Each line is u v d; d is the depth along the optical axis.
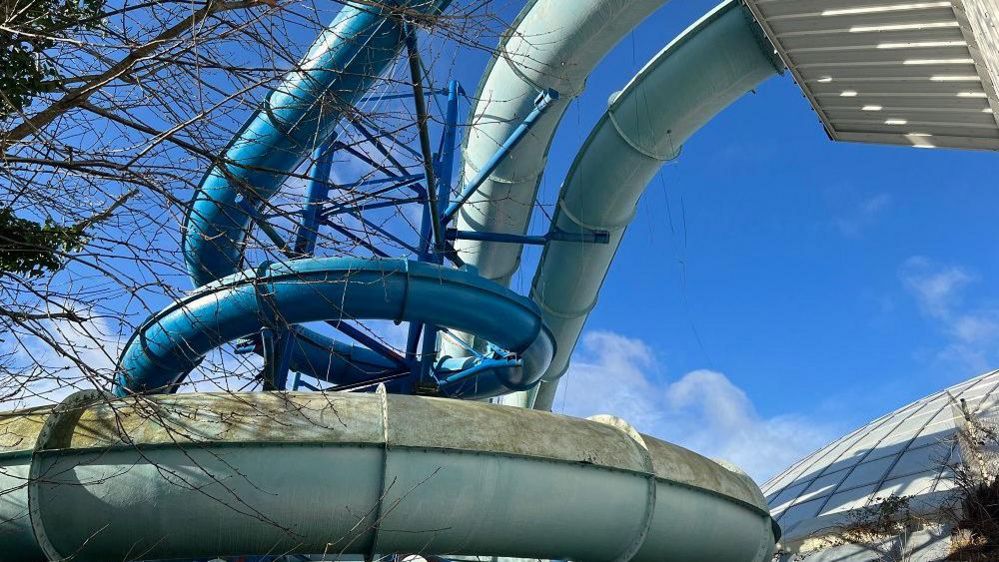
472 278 17.11
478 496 11.84
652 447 13.88
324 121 14.75
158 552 11.08
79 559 11.08
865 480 31.25
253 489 10.91
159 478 10.73
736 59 20.42
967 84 13.91
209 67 6.58
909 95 14.83
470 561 17.41
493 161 20.61
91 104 6.42
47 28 6.57
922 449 30.94
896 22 13.37
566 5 19.75
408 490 11.44
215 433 10.91
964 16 12.36
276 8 6.66
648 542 13.24
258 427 11.10
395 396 12.26
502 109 21.77
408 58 7.85
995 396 32.12
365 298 16.38
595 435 13.28
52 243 7.18
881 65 14.41
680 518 13.57
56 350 5.82
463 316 17.11
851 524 26.36
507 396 29.91
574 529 12.54
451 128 20.84
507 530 12.09
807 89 15.88
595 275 24.23
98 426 10.95
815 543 27.28
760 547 15.28
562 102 21.70
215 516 10.87
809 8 13.88
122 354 6.57
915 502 25.86
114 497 10.70
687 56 20.73
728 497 14.45
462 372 20.67
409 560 16.00
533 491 12.19
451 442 11.80
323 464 11.20
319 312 16.23
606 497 12.77
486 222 24.14
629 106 21.73
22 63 6.68
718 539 14.23
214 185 16.50
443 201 20.38
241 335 16.48
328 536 11.29
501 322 17.39
